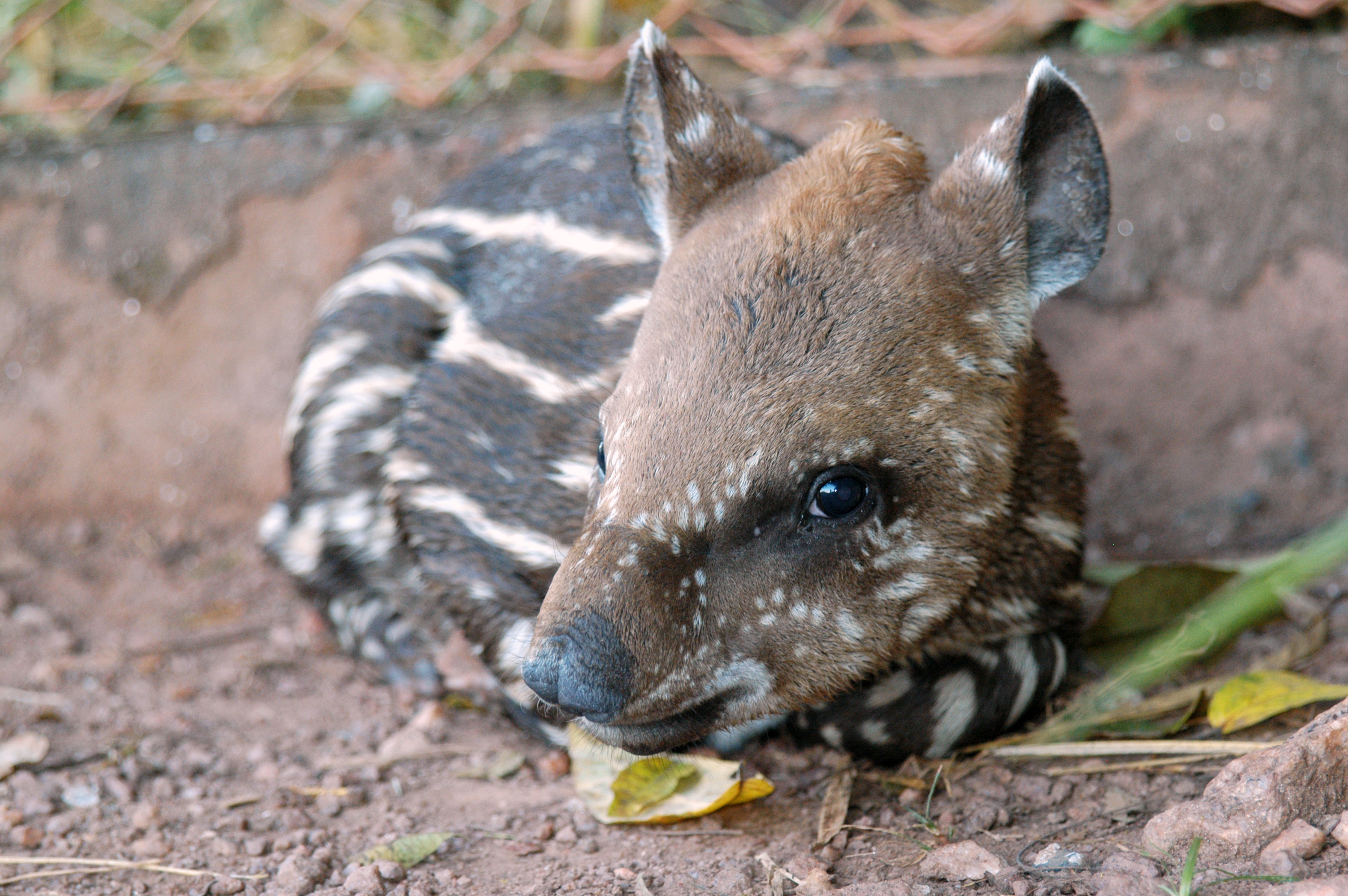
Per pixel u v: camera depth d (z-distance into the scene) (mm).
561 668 4090
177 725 6473
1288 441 8156
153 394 9031
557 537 5520
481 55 9570
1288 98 8164
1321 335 8219
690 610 4355
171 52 9758
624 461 4418
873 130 5133
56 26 10141
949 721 5508
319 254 8898
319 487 7023
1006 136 4801
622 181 6559
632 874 4859
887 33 9148
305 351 7367
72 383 9016
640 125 5422
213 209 8883
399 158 8797
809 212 4727
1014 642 5672
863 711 5520
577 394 5656
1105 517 8125
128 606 7996
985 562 4891
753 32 10086
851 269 4566
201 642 7508
